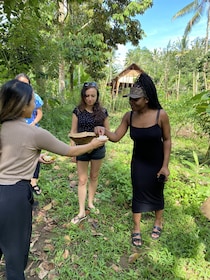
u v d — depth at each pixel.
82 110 2.79
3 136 1.60
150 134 2.43
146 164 2.57
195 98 4.93
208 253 2.56
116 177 3.90
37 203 3.21
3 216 1.55
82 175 2.91
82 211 2.97
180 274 2.31
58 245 2.57
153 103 2.40
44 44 6.38
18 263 1.64
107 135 2.62
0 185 1.58
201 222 3.12
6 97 1.59
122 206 3.38
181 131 7.68
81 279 2.21
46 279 2.21
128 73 16.61
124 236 2.77
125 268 2.37
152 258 2.48
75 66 12.30
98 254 2.51
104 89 11.93
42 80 7.17
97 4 12.84
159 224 2.84
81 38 9.65
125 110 11.30
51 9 6.97
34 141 1.61
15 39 5.09
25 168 1.62
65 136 6.06
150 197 2.63
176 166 4.73
